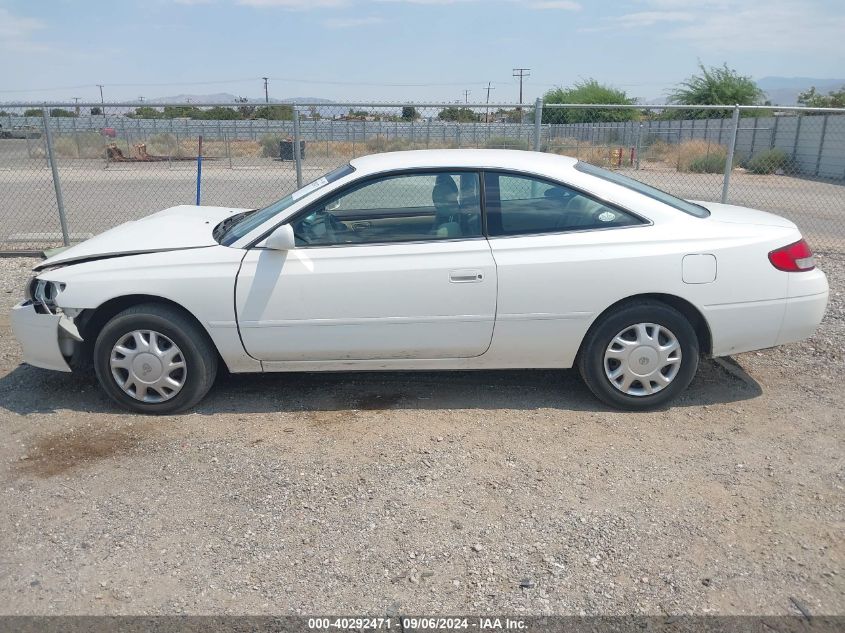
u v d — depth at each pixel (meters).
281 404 4.83
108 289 4.51
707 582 3.03
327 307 4.47
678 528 3.41
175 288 4.47
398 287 4.43
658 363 4.59
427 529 3.40
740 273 4.48
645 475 3.90
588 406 4.79
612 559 3.19
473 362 4.65
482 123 10.59
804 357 5.64
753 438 4.33
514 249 4.46
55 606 2.91
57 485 3.83
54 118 15.03
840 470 3.94
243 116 29.55
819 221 13.68
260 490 3.75
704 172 24.48
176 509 3.59
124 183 19.16
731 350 4.64
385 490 3.74
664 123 31.11
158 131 24.39
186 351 4.57
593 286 4.45
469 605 2.90
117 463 4.05
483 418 4.60
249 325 4.50
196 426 4.51
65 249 5.51
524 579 3.05
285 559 3.20
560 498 3.67
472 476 3.88
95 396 4.97
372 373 5.36
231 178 19.31
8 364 5.54
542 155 4.97
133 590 3.00
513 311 4.48
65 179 20.22
